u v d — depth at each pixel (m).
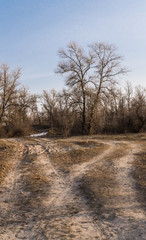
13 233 6.61
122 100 60.50
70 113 40.97
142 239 6.00
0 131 46.72
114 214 7.73
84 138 33.66
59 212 8.16
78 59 40.94
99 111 42.50
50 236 6.35
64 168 15.47
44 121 84.12
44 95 77.31
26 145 25.59
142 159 17.20
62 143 26.41
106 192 10.17
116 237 6.18
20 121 50.25
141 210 7.95
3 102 46.62
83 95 40.88
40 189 11.05
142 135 35.47
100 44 40.53
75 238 6.19
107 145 25.14
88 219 7.45
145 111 51.94
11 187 11.49
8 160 18.25
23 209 8.59
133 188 10.59
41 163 17.23
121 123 55.44
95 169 14.80
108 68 41.12
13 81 47.09
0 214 8.16
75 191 10.63
